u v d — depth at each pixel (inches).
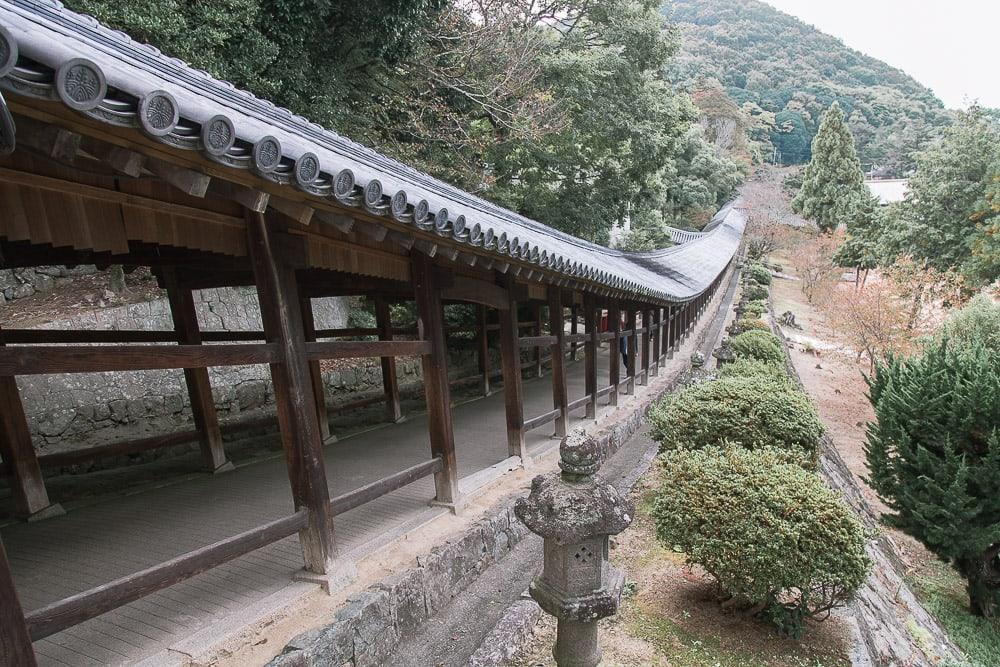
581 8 540.1
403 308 537.3
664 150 614.5
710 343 751.7
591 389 339.0
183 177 86.5
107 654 111.7
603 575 107.5
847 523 132.9
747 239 1720.0
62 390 267.1
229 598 132.6
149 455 289.6
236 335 266.8
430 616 154.6
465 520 190.2
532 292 272.7
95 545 161.6
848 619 153.5
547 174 565.9
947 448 244.8
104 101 62.5
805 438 210.2
